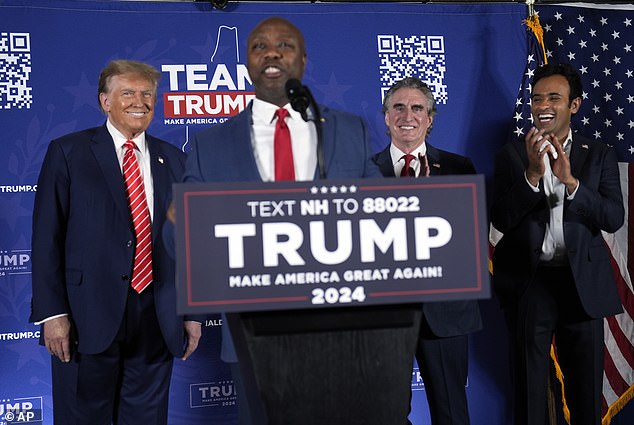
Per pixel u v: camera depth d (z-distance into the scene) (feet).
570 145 11.80
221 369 12.66
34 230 9.84
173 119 12.52
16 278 12.03
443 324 10.52
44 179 9.93
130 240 9.93
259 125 7.28
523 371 11.36
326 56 12.94
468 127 13.29
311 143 7.11
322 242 5.41
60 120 12.17
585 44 13.44
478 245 5.56
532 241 11.21
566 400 11.60
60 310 9.65
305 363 5.53
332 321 5.56
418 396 13.05
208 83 12.62
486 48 13.35
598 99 13.38
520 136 13.15
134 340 10.09
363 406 5.61
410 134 11.27
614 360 13.17
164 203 10.25
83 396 9.94
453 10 13.32
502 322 13.26
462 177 5.57
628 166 13.35
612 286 11.25
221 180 6.98
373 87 13.06
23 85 12.07
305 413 5.53
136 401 10.25
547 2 13.44
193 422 12.58
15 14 12.06
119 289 9.82
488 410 13.24
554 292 11.34
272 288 5.34
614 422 13.52
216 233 5.29
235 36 12.72
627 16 13.57
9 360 12.00
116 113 10.30
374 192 5.48
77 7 12.26
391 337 5.63
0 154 12.00
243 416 7.02
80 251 9.84
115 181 10.03
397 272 5.48
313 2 12.95
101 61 12.30
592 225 11.27
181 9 12.56
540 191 11.02
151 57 12.46
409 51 13.16
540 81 11.78
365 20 13.07
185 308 5.23
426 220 5.52
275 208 5.36
